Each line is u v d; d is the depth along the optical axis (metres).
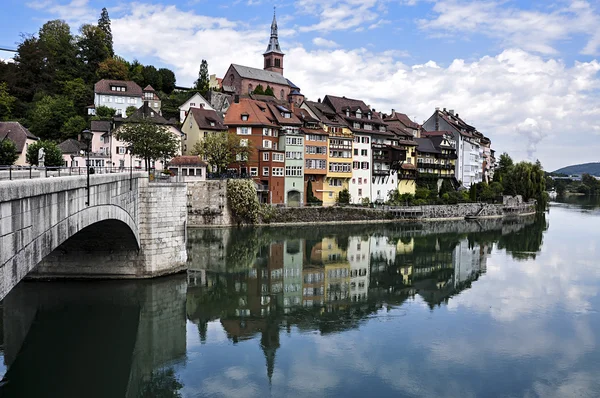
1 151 65.56
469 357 26.50
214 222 72.44
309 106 95.69
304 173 86.19
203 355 26.38
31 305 33.03
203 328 30.41
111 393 22.06
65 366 24.67
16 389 22.11
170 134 72.62
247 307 34.88
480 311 34.62
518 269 49.31
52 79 108.44
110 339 28.27
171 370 24.48
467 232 78.81
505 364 25.69
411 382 23.52
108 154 83.00
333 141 90.62
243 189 72.62
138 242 36.69
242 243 61.12
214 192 72.00
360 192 97.56
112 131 78.94
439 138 121.50
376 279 44.66
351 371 24.59
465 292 40.00
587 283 43.16
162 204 38.16
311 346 27.75
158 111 110.62
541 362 25.98
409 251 59.88
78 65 116.44
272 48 158.12
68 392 21.97
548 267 50.28
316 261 52.28
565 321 32.47
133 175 33.78
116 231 32.66
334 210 83.81
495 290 40.59
